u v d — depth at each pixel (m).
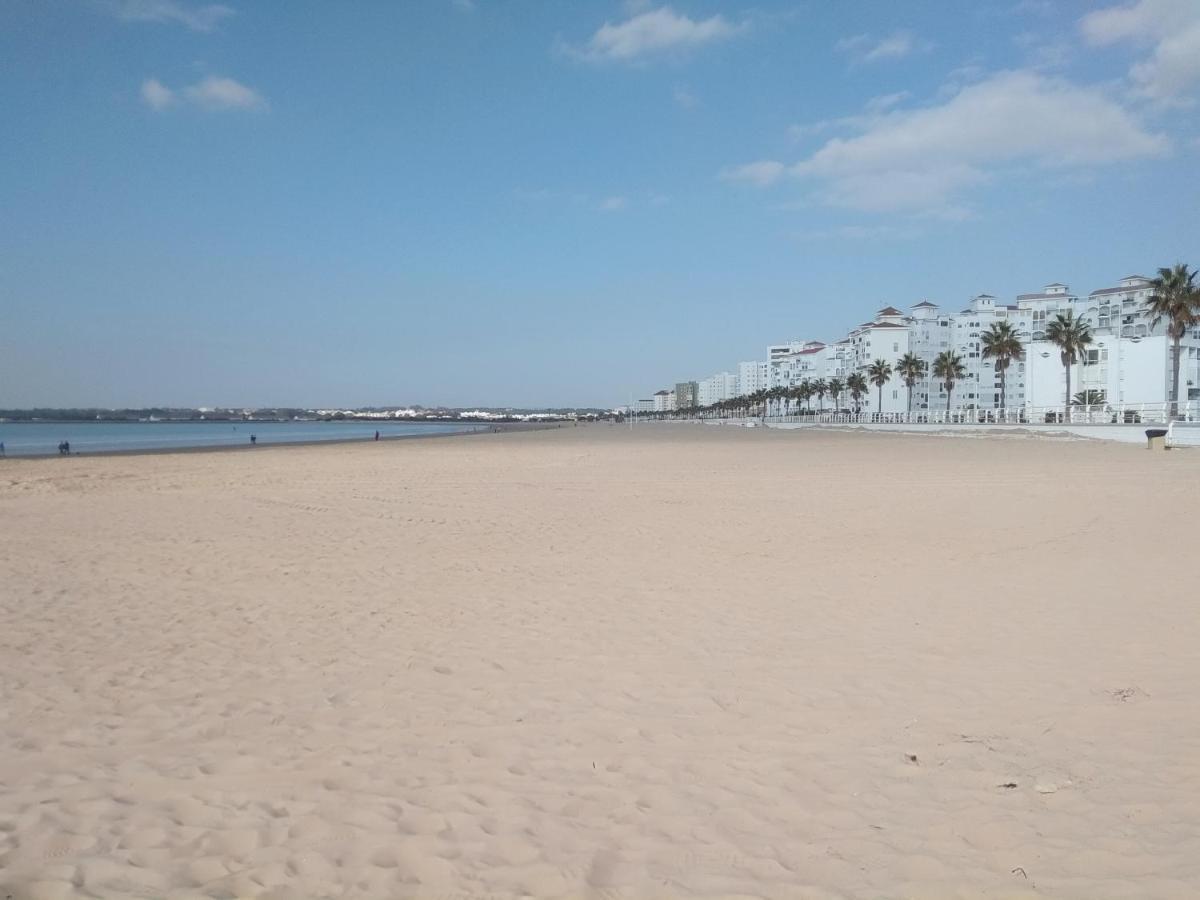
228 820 4.40
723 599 9.22
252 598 9.74
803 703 5.97
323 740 5.51
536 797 4.63
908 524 14.54
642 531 14.57
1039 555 11.20
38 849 4.08
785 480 24.64
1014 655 6.86
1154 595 8.67
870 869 3.81
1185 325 57.12
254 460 42.00
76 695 6.44
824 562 11.24
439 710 6.04
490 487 23.98
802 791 4.62
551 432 118.38
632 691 6.34
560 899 3.63
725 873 3.82
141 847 4.11
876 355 119.06
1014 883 3.66
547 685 6.53
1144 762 4.80
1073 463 29.83
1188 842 3.94
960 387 118.88
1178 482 20.98
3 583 10.67
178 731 5.69
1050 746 5.08
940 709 5.76
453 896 3.67
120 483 26.84
